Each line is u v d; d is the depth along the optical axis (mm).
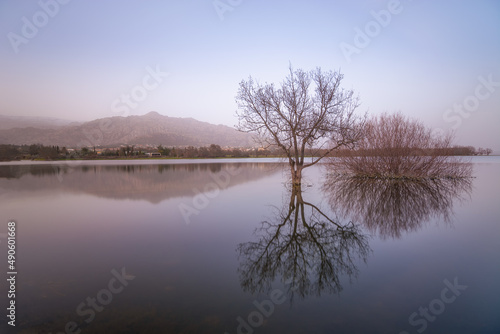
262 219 12180
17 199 17547
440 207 14570
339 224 11344
